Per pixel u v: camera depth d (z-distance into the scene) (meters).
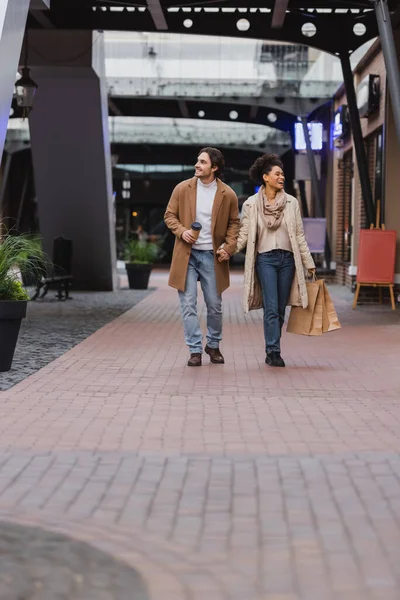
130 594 3.86
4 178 40.22
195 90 29.70
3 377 9.70
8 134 38.69
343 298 22.28
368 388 9.16
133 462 6.12
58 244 21.69
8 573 4.10
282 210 10.59
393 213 20.81
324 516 4.98
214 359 10.90
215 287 10.71
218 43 29.56
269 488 5.53
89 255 24.83
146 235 47.53
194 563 4.26
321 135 30.34
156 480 5.70
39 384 9.26
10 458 6.21
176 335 13.96
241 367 10.58
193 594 3.87
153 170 47.84
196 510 5.09
